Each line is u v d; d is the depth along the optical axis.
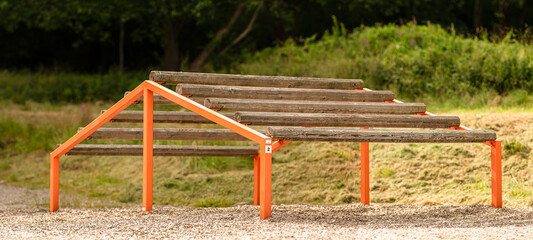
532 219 5.41
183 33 29.62
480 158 8.80
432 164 8.88
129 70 29.59
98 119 6.54
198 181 9.87
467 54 15.01
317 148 10.28
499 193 6.21
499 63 14.17
